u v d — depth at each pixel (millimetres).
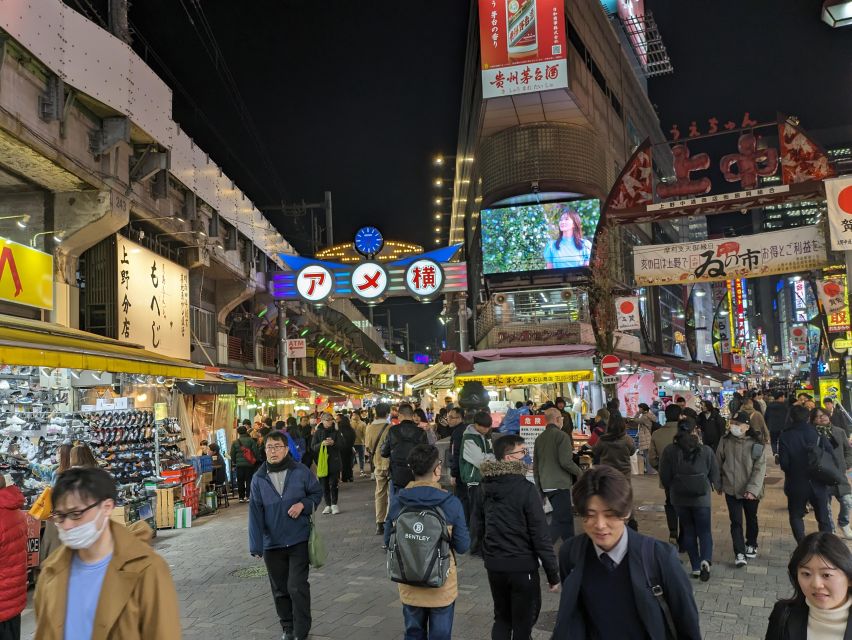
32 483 10281
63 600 2777
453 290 22016
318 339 43625
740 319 93500
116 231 15953
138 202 16312
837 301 25906
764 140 16875
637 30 79688
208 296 24953
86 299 16047
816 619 2719
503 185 39594
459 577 8367
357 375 68250
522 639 4938
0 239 12273
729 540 9836
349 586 8109
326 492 14039
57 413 12500
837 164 15117
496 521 5043
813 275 26703
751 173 15750
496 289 39062
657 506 12773
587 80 41344
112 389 15242
